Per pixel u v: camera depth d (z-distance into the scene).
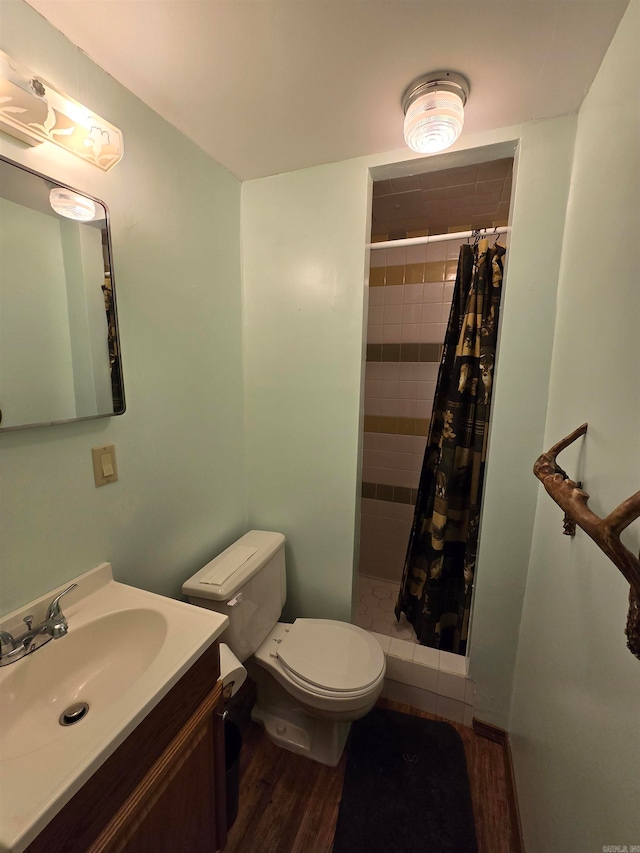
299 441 1.54
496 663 1.39
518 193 1.13
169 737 0.74
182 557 1.30
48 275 0.83
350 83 0.95
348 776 1.31
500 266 1.48
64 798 0.51
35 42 0.77
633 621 0.48
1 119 0.70
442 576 1.72
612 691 0.61
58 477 0.88
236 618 1.21
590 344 0.83
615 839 0.55
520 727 1.22
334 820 1.18
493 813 1.20
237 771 1.11
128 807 0.65
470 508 1.61
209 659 0.85
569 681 0.81
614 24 0.76
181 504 1.28
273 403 1.56
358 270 1.35
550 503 1.08
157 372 1.14
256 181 1.45
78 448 0.92
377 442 2.35
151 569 1.17
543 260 1.13
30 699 0.75
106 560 1.01
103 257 0.94
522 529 1.27
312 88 0.97
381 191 1.63
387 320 2.24
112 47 0.85
